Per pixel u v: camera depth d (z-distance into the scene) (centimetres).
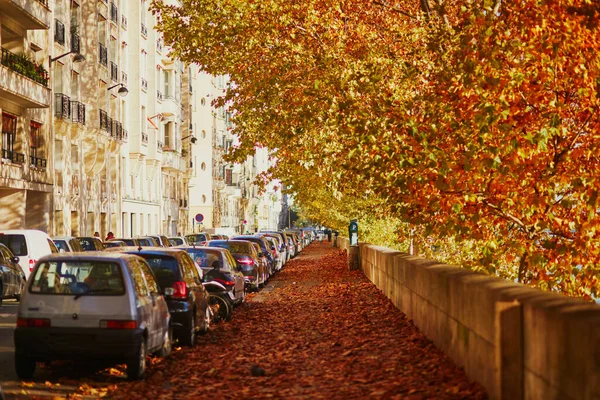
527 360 788
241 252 3028
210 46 2514
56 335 1155
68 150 4528
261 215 15638
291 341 1541
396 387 1016
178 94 7344
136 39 5997
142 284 1252
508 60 1462
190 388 1088
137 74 5997
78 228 4731
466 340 1060
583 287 1549
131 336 1157
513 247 1537
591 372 608
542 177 1466
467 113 1488
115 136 5381
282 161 3316
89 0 4878
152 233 6694
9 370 1273
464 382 1013
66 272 1188
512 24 1489
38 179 3972
